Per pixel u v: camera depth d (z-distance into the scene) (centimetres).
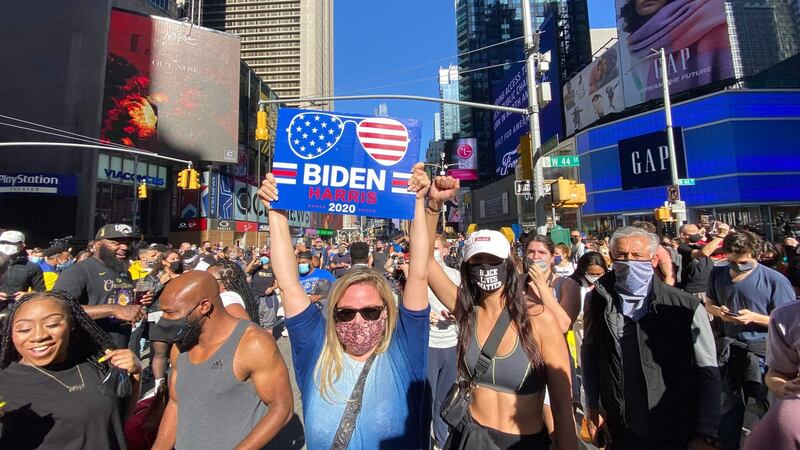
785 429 181
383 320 223
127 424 292
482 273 249
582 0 7062
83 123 3856
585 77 4656
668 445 258
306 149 261
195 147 4281
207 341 236
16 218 3662
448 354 448
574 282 394
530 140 1151
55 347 213
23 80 3922
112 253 450
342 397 214
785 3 4606
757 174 2959
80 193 3775
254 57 11062
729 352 390
